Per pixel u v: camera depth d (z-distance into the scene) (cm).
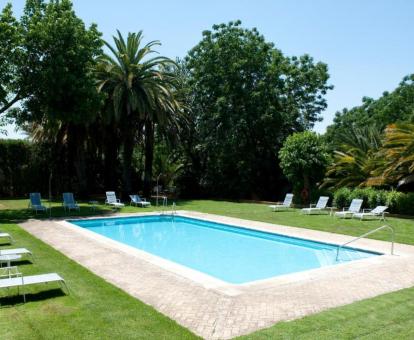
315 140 2352
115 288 774
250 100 2964
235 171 3173
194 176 3284
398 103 3581
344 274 903
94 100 1981
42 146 2858
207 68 3050
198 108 3212
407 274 906
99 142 2859
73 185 3003
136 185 3209
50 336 554
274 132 3094
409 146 1947
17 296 723
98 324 598
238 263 1200
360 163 2469
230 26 3072
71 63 1895
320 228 1587
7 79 1806
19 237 1301
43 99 1906
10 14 1755
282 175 3139
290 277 874
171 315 646
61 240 1252
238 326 605
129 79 2511
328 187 2675
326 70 3306
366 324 605
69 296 725
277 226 1636
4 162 2819
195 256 1288
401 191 2244
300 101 3331
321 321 616
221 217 1911
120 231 1711
